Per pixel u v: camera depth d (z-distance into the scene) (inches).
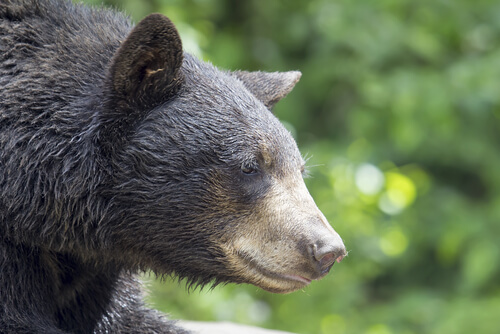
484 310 628.4
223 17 712.4
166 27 282.0
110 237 303.3
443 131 668.7
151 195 295.6
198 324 444.1
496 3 722.8
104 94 292.4
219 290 602.2
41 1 312.3
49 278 317.7
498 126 724.7
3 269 299.6
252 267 299.6
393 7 693.3
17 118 291.4
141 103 294.5
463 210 696.4
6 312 300.2
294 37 708.0
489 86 656.4
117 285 343.9
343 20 676.7
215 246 299.9
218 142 294.7
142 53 285.6
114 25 321.4
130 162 294.7
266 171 299.7
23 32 302.4
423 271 730.8
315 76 698.8
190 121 295.4
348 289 662.5
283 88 346.3
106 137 294.0
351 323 660.1
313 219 295.1
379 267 701.3
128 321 348.5
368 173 666.2
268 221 296.5
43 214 294.7
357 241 665.0
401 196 676.7
